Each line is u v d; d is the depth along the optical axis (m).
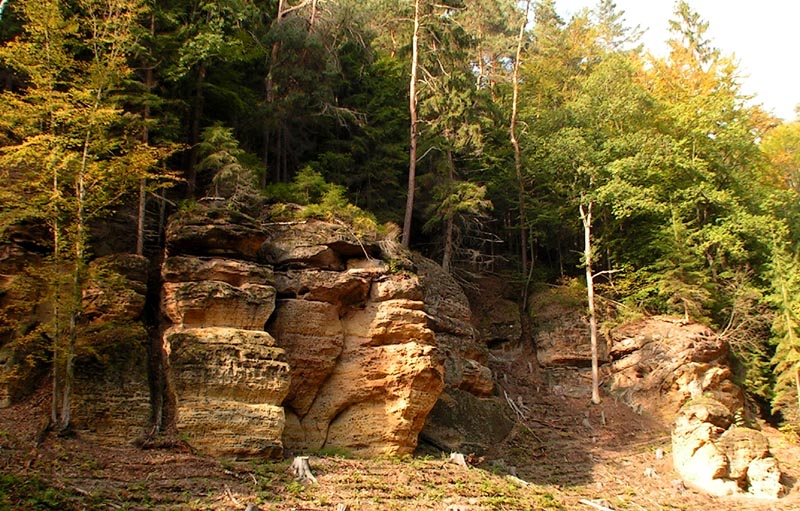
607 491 22.06
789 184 45.97
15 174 18.98
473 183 30.92
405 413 20.52
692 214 35.47
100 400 17.19
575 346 31.03
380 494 17.00
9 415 16.50
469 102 31.11
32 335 16.77
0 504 12.89
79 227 17.83
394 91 34.22
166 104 24.59
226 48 25.02
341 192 25.16
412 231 34.22
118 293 18.72
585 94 37.66
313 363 20.52
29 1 18.98
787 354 29.52
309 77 28.39
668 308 32.09
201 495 15.02
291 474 17.02
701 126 35.25
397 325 21.39
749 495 22.78
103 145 18.89
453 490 18.39
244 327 19.19
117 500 14.09
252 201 22.84
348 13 31.83
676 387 28.69
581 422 27.94
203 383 17.73
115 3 20.77
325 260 21.95
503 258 35.28
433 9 32.34
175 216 20.66
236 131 28.47
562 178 34.41
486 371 26.61
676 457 24.44
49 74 18.52
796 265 32.53
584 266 34.03
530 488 20.50
